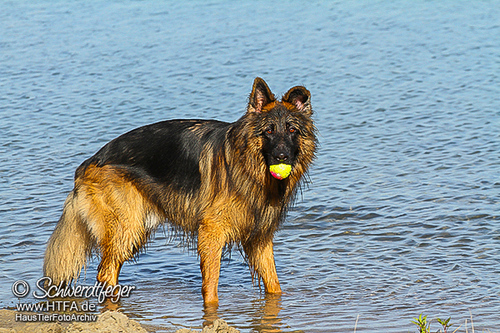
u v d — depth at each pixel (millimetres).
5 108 22812
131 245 10242
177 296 9938
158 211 10328
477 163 16453
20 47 33344
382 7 43250
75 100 23766
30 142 18953
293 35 35156
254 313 9039
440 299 9383
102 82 26391
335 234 12539
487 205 13633
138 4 46281
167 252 12125
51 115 21875
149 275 11023
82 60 30359
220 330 7711
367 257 11320
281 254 11648
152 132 10359
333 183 15477
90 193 10273
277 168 8875
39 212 13672
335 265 11008
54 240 10461
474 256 11117
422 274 10430
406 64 28406
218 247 9531
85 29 37812
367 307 9156
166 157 10055
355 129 19984
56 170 16562
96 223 10219
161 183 10070
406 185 15117
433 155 17266
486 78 25516
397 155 17422
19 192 14922
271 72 27406
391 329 8172
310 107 9359
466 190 14609
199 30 36938
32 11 44000
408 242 11938
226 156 9359
